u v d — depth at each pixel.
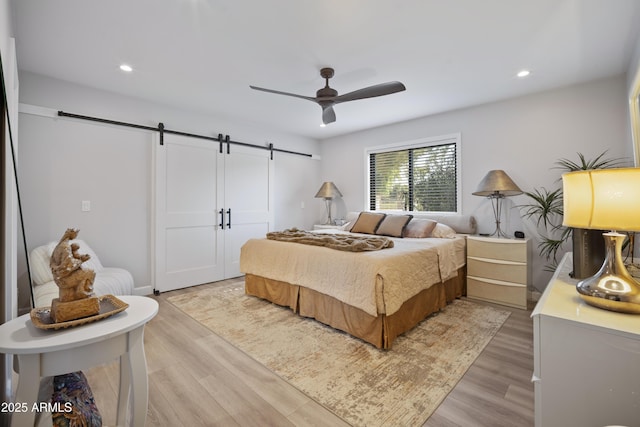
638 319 1.04
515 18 2.02
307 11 1.94
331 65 2.69
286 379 1.86
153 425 1.47
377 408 1.59
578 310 1.13
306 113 4.11
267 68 2.75
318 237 3.27
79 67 2.73
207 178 4.17
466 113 3.94
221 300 3.40
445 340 2.39
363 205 5.14
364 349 2.25
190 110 3.98
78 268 1.10
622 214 1.09
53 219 2.95
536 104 3.41
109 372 1.96
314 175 5.75
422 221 3.87
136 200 3.53
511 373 1.91
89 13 1.96
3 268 1.27
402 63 2.66
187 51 2.46
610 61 2.64
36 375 0.92
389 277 2.25
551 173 3.32
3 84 1.22
